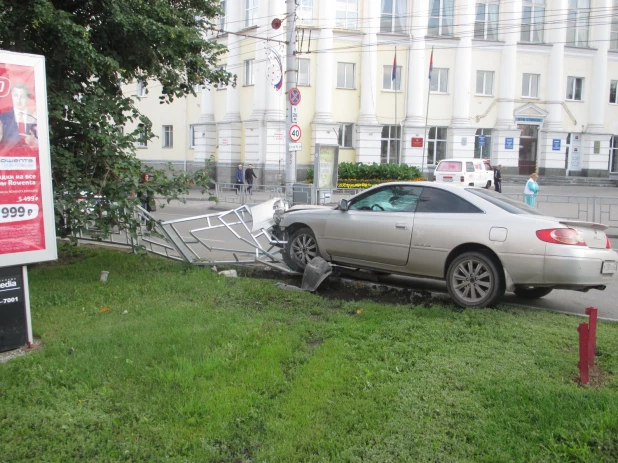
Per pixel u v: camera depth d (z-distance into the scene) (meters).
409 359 4.93
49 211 5.22
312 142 33.12
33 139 5.08
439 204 7.29
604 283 6.50
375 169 29.72
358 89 34.03
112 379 4.43
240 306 6.64
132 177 8.09
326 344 5.29
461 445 3.55
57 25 7.31
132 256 9.63
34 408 3.95
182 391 4.21
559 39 37.84
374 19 33.19
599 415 3.82
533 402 4.07
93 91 8.45
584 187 36.59
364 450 3.50
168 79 9.63
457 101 35.84
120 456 3.43
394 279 8.75
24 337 5.17
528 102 37.94
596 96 39.72
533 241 6.46
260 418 3.89
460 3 35.19
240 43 33.28
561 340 5.52
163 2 8.95
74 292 7.08
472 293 6.86
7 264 4.95
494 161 37.66
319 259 7.77
